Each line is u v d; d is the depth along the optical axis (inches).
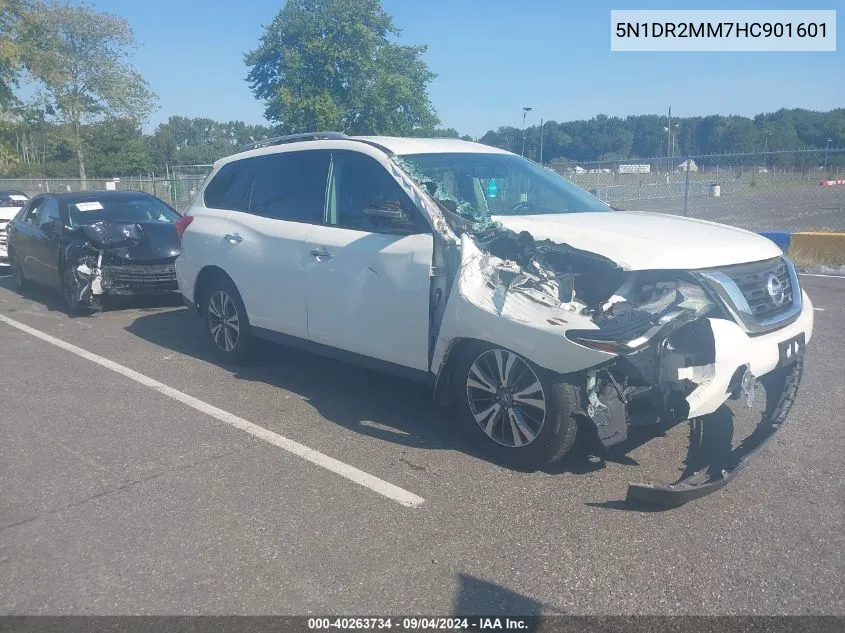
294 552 138.9
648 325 148.8
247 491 163.8
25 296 426.6
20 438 197.3
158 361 271.7
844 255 472.4
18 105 1228.5
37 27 1183.6
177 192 961.5
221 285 256.5
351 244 202.5
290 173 233.8
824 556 134.7
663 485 150.5
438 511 153.3
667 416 155.6
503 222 184.9
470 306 167.6
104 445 191.5
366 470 173.5
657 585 127.0
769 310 169.0
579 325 151.3
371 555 137.5
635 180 749.9
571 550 137.9
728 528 144.8
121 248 353.1
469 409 178.7
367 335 200.1
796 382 183.8
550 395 159.2
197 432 199.5
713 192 866.1
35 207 422.9
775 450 181.3
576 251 165.8
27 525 150.5
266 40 1087.6
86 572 133.5
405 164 200.1
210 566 134.6
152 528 148.5
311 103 1023.6
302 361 268.2
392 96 1075.9
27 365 269.0
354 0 1045.2
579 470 171.2
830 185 737.0
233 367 261.6
